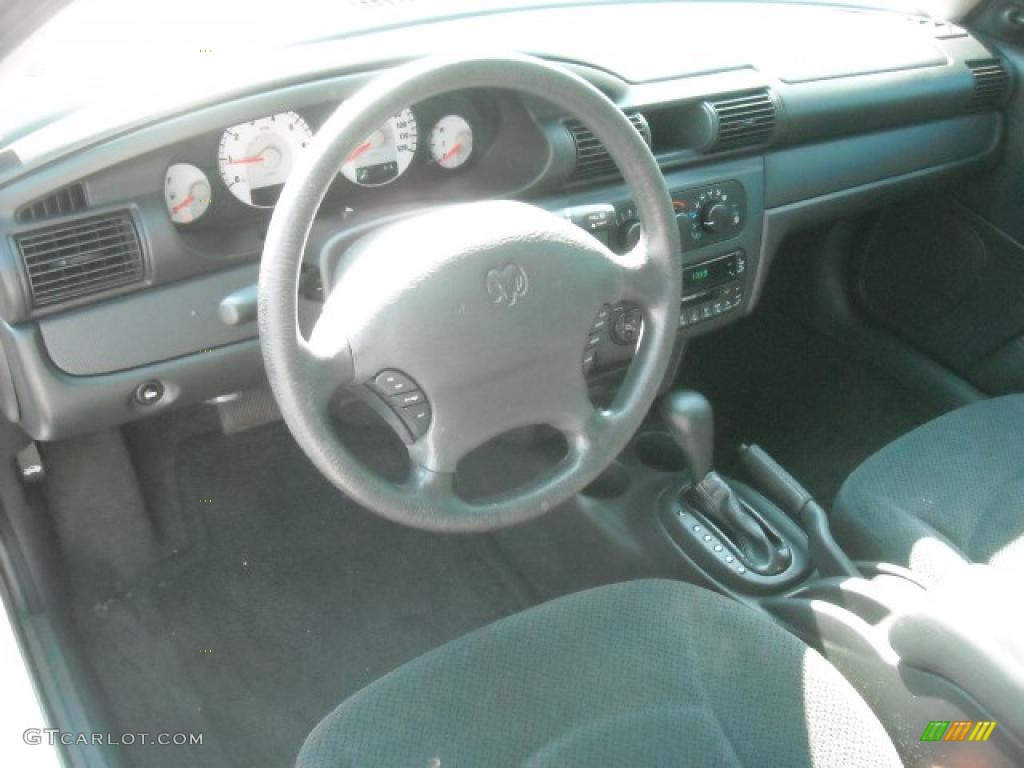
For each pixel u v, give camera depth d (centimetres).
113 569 191
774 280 257
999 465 162
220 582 197
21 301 128
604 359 162
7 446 160
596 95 116
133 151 129
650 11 214
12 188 125
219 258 140
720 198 178
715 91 174
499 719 117
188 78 136
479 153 161
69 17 123
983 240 232
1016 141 225
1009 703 112
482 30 178
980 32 231
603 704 119
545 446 205
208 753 171
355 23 167
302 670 186
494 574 207
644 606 129
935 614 119
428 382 112
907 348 251
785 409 246
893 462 168
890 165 208
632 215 163
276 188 146
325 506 210
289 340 104
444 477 117
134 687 179
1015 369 234
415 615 197
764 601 156
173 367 142
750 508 185
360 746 114
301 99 138
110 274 134
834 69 194
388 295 109
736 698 120
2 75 127
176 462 197
